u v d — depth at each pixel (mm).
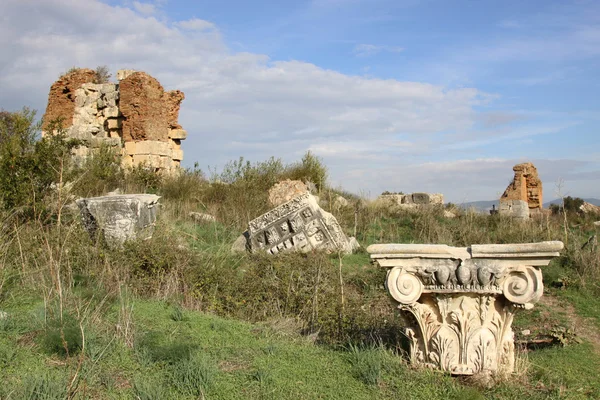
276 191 14688
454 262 5020
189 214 12742
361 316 6613
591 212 21109
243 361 5195
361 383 4840
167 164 19094
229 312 7258
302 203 10227
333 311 6676
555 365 5707
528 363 5492
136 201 8633
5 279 6398
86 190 13117
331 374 5016
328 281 8102
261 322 6766
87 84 19906
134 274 7629
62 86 20031
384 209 16078
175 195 15039
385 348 5539
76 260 7582
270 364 5141
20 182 9375
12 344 5094
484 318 5059
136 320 5969
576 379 5301
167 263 7848
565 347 6410
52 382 4305
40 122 10422
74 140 11148
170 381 4641
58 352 4984
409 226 13875
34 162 9664
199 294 7387
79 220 9062
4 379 4438
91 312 5844
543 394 4820
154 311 6461
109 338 5316
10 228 8297
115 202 8492
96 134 19703
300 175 18672
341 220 13094
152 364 4934
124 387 4543
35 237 7723
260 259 9039
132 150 18484
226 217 12695
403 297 5102
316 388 4723
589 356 6109
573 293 8484
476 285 4977
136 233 8492
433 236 12305
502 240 11742
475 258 4980
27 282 6719
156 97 18859
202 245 10312
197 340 5613
